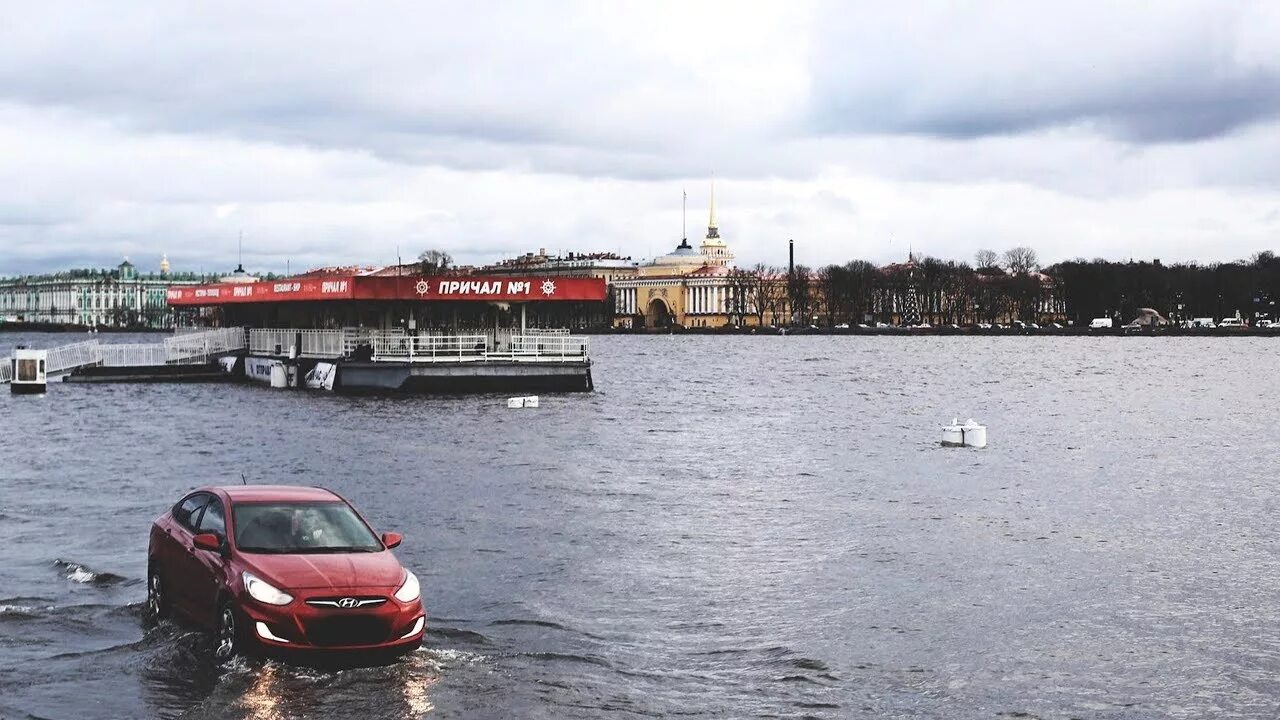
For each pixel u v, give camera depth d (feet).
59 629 74.59
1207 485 142.20
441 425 213.25
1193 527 112.78
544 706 61.57
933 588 87.25
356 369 297.12
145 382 348.59
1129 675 67.77
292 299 337.93
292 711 59.41
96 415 234.17
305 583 64.69
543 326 335.67
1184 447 187.52
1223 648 72.79
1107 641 74.13
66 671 65.77
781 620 78.54
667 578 89.86
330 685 63.21
